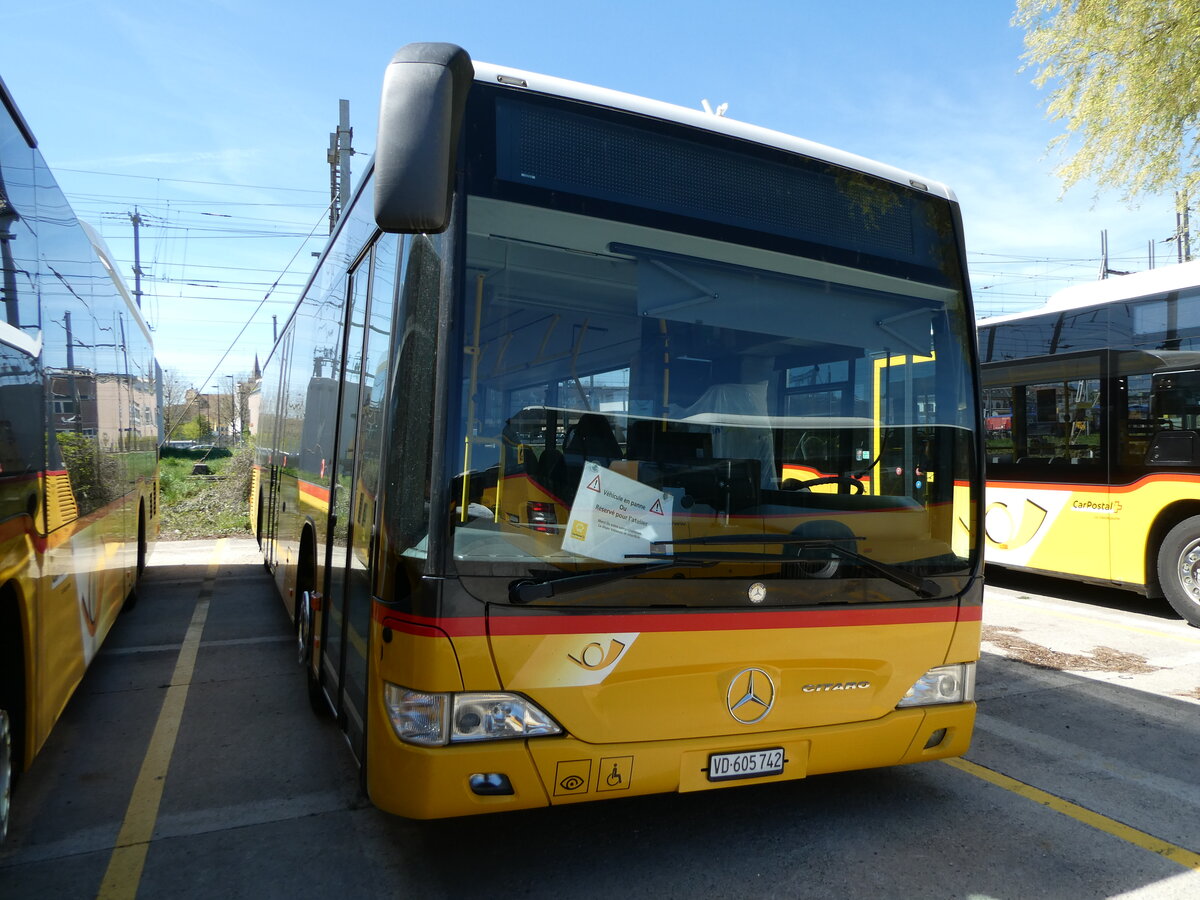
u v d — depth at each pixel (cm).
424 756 271
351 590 363
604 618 289
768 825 370
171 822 373
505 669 279
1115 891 319
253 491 1269
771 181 354
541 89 314
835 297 359
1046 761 451
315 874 327
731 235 341
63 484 420
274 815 380
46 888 317
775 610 315
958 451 371
